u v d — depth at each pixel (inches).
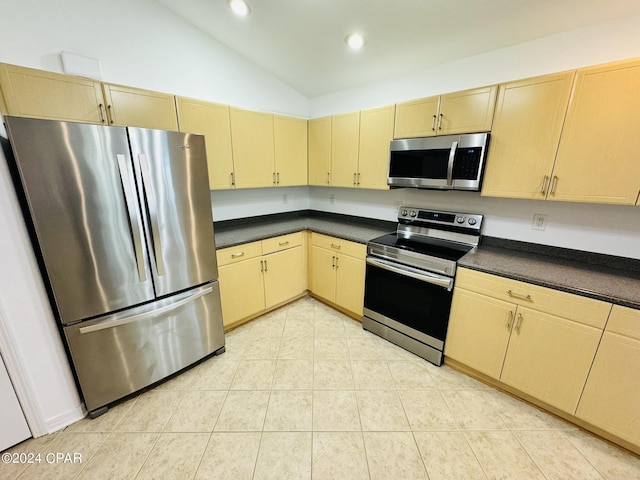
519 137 69.2
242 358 88.5
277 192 135.9
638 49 60.5
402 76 102.1
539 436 62.1
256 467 55.8
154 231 68.7
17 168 52.9
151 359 73.7
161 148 67.3
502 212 84.5
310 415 67.6
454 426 64.6
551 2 60.3
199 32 98.0
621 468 55.2
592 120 59.2
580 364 59.4
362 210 125.9
